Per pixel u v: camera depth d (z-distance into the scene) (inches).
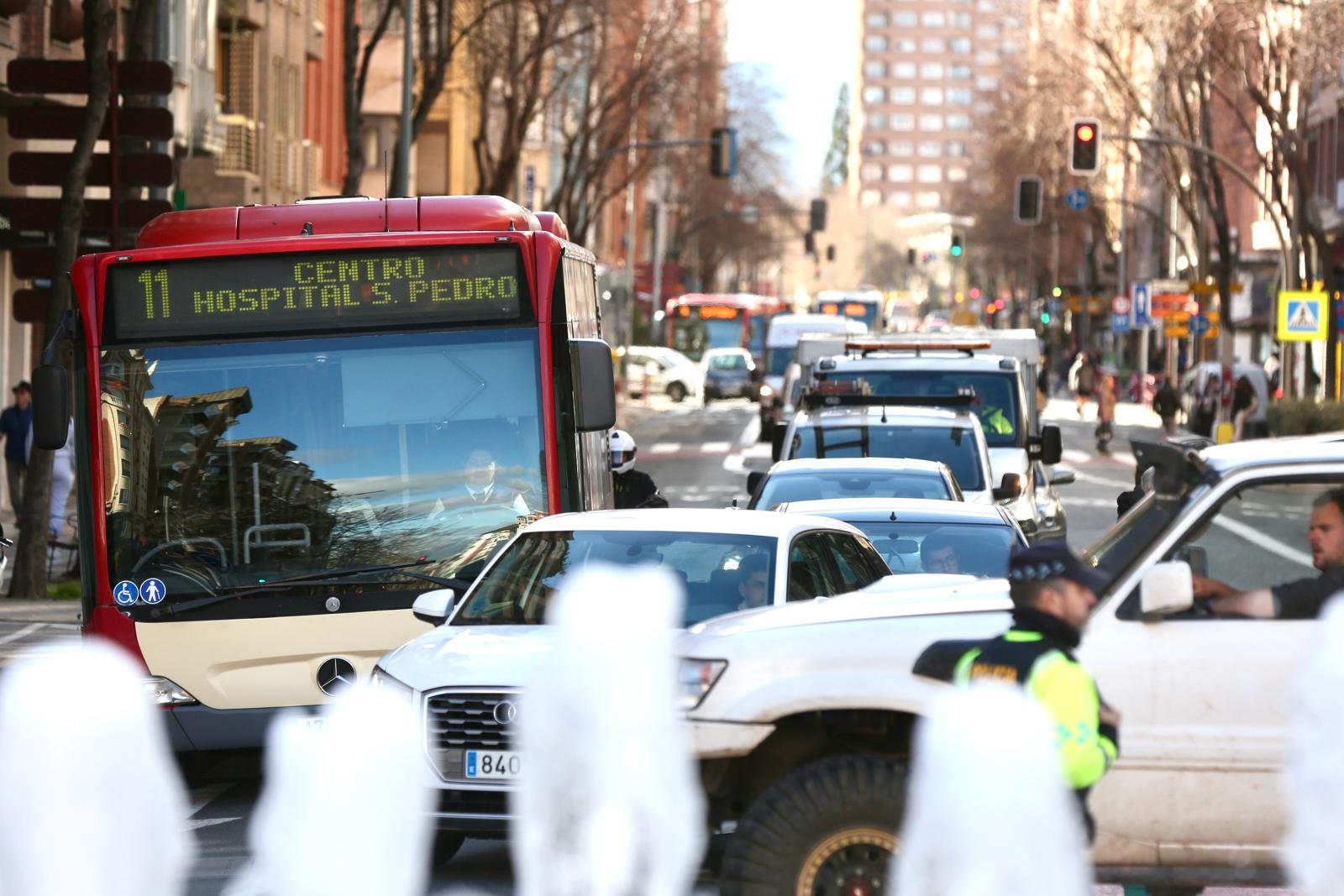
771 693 630.5
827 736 661.9
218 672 1075.9
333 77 5280.5
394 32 5654.5
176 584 1081.4
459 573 1101.1
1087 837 511.8
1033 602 511.8
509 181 4633.4
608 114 5753.0
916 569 1305.4
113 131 1835.6
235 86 4015.8
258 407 1109.1
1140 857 630.5
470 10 4675.2
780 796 612.7
